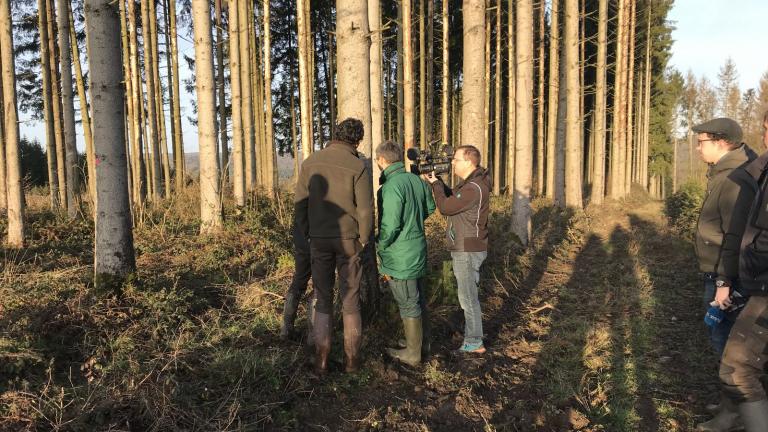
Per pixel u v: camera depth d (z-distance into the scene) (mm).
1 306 3836
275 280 5285
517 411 3260
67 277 4809
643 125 31062
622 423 3100
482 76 7438
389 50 24625
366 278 4086
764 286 2371
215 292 4988
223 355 3377
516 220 8703
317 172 3309
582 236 10898
